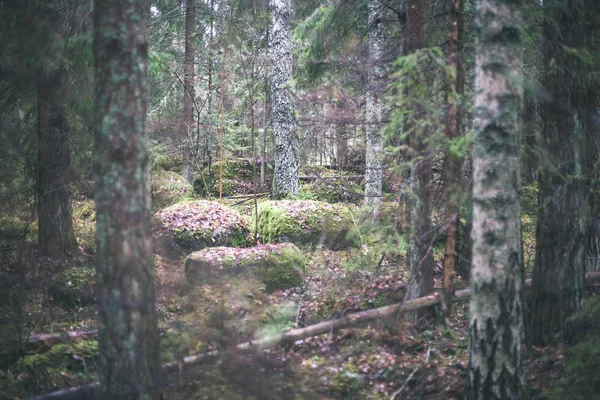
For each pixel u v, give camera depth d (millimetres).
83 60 8461
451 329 7715
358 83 8289
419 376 6867
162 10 16828
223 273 9250
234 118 19672
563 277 7039
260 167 19531
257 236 11922
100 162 5188
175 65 16625
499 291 5551
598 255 7914
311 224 11773
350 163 15961
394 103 7434
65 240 9578
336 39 9602
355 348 7371
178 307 8375
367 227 7543
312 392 6582
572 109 6922
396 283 8430
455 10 7234
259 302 8547
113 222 5156
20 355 6645
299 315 8266
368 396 6602
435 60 6266
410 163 6688
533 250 9969
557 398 6016
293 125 15156
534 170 7199
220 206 12078
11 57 8039
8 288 7582
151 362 5297
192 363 6637
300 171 17266
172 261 10367
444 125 6684
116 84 5148
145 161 5324
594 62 6527
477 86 5621
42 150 9234
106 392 5191
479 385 5695
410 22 7910
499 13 5445
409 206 7840
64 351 6766
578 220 7004
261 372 6734
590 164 7211
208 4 20047
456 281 8906
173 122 16672
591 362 5859
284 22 15172
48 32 7910
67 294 8148
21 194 9508
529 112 7828
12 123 9125
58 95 9023
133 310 5164
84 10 8680
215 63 17547
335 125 8961
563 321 7016
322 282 9648
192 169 17250
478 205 5633
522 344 5680
